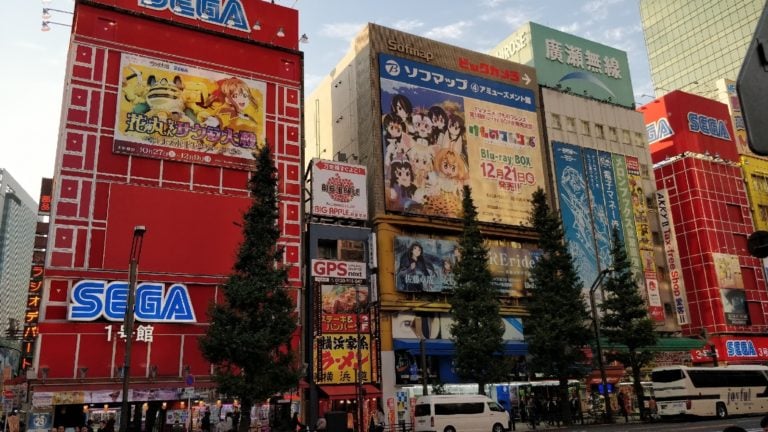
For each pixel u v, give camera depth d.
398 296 43.31
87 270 34.03
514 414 39.50
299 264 40.50
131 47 38.62
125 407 21.36
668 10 119.69
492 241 49.19
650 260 58.38
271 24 44.31
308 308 41.19
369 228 44.41
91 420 31.30
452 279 45.47
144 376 33.72
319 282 40.81
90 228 34.81
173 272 36.19
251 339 27.05
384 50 48.78
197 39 40.97
